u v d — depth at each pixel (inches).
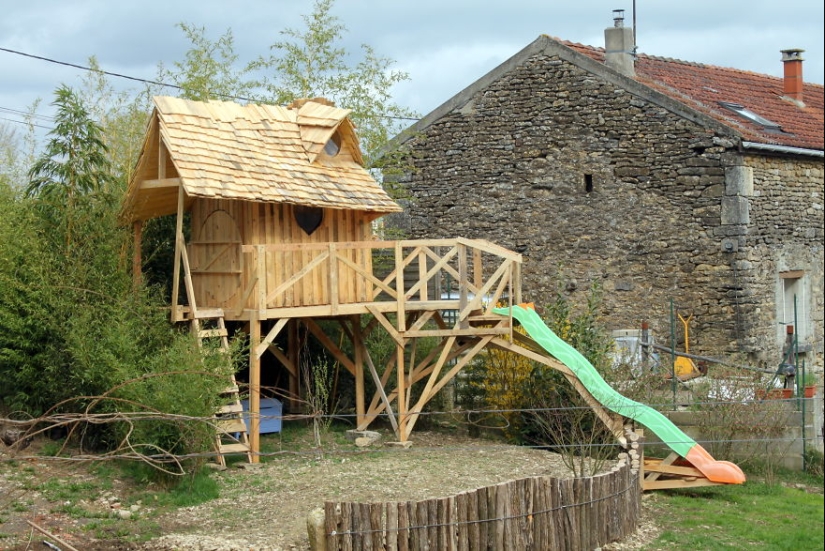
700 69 920.9
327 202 565.9
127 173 641.0
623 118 784.3
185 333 546.6
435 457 557.0
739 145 739.4
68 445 526.6
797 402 590.2
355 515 373.7
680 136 763.4
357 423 601.9
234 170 547.8
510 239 826.2
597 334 641.6
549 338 581.3
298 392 644.7
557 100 807.7
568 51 801.6
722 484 521.0
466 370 652.1
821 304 829.2
